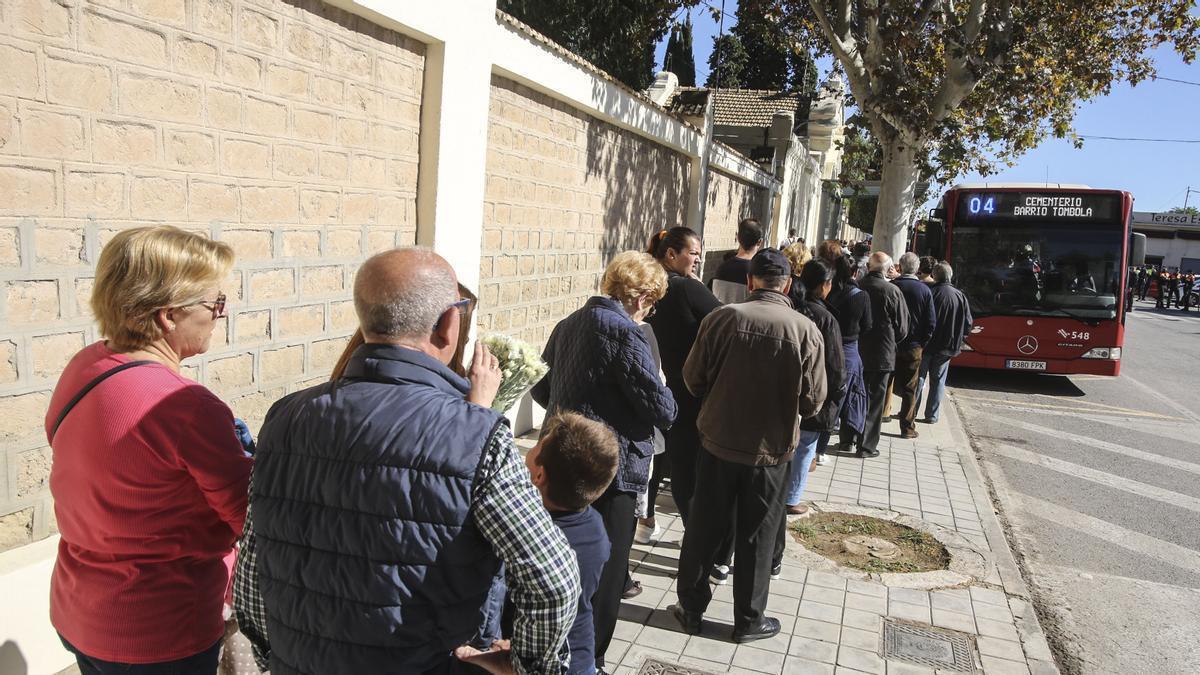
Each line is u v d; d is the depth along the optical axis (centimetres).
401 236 478
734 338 371
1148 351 1939
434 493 157
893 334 725
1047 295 1190
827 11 1405
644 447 336
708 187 1199
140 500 184
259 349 380
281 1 372
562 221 711
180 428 184
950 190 1249
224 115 346
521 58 578
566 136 696
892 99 1315
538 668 171
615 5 1452
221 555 203
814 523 560
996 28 1262
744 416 369
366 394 167
